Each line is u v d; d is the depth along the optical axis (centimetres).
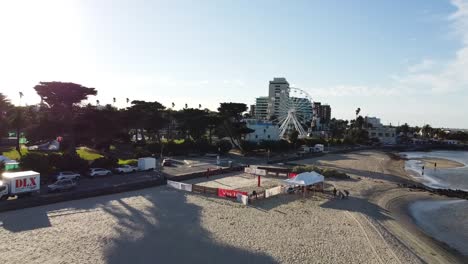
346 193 4584
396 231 3391
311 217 3591
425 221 3950
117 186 4384
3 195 3506
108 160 5597
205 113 9975
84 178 4941
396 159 11362
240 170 6506
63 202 3797
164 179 5041
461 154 16225
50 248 2572
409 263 2594
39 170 4772
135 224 3189
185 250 2639
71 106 6225
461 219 4112
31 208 3519
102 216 3378
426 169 9306
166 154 8062
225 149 9000
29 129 5859
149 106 9475
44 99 6025
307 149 11050
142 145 8488
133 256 2503
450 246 3167
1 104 7375
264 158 8662
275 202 4147
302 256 2592
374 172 7338
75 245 2650
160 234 2961
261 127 11612
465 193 5584
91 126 6075
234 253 2605
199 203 3981
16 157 6216
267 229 3162
